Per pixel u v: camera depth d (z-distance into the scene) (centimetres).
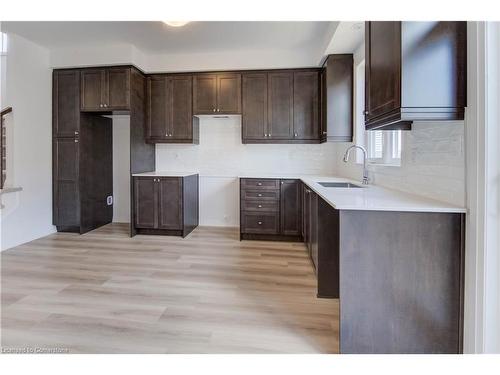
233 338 185
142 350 173
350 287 165
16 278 272
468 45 150
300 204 396
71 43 394
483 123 142
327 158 461
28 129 392
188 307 222
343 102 373
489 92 140
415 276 161
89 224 449
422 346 162
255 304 228
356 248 164
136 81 425
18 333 188
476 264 147
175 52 427
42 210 417
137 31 358
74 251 354
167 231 432
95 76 417
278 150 473
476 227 147
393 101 163
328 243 238
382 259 163
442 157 175
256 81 428
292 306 225
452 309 159
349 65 370
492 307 143
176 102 444
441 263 159
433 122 183
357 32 309
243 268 302
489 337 143
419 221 160
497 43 138
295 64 416
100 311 215
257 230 405
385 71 175
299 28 347
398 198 188
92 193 455
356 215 163
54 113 427
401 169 227
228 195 487
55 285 258
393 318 164
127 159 505
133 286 257
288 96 424
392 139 266
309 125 422
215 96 436
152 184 422
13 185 373
